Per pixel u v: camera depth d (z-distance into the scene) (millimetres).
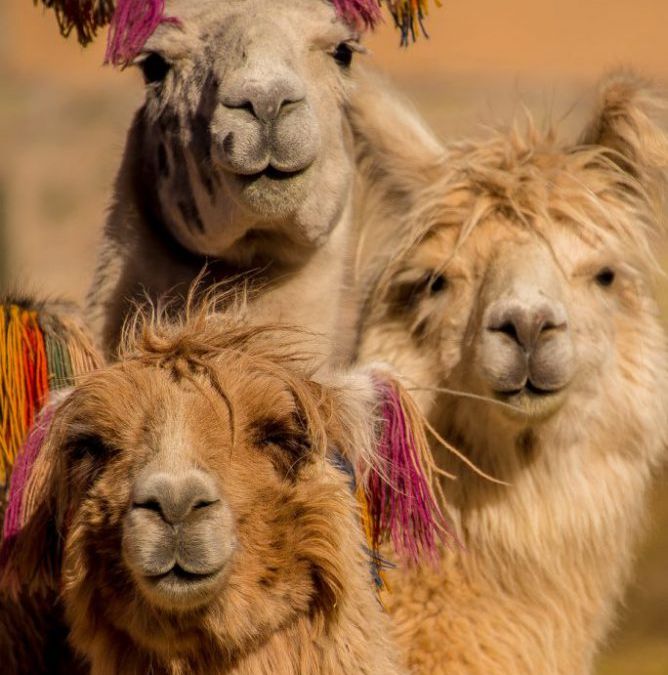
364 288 26844
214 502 15844
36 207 94875
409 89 117438
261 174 20375
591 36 149250
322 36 22016
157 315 20203
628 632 48156
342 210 22938
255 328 17625
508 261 23703
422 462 19594
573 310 24438
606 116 26250
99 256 23766
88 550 16656
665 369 26000
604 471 25266
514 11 153125
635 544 26922
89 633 17062
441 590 23984
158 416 16281
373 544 19438
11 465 19625
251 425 16672
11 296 20891
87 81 125062
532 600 24641
